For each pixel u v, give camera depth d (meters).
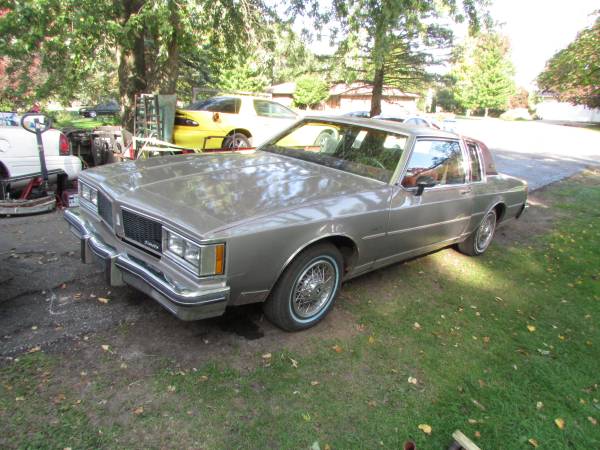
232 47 9.97
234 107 9.35
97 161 7.53
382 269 4.68
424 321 3.70
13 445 2.07
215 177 3.29
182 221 2.58
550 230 7.09
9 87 8.44
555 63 10.27
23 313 3.12
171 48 9.08
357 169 3.86
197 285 2.53
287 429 2.36
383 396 2.72
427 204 3.99
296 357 2.98
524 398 2.89
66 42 6.86
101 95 11.98
